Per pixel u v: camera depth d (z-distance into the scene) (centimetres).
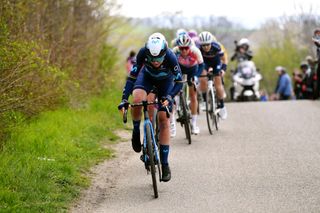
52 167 1781
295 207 1494
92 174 1873
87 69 3078
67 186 1678
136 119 1730
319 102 3550
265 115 3073
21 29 2306
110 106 2961
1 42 1917
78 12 3073
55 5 2823
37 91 2183
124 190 1706
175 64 1714
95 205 1566
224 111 2742
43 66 2167
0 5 2066
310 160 2006
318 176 1794
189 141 2341
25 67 1922
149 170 1736
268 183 1731
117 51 3609
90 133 2409
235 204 1534
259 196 1600
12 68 1909
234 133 2566
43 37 2556
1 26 1975
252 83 4422
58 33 2791
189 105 2566
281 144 2289
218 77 2667
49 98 2356
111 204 1573
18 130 2030
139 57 1703
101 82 3297
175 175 1856
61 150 2020
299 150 2170
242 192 1644
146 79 1758
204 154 2150
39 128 2183
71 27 2906
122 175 1878
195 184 1745
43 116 2398
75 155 2023
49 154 1947
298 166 1928
